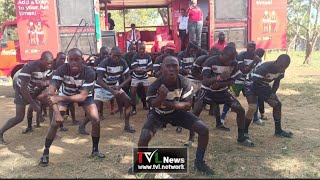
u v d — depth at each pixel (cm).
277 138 632
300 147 584
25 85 584
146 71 821
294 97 970
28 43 929
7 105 1009
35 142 650
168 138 648
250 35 983
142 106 955
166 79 443
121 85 696
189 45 789
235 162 521
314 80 1246
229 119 776
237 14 979
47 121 806
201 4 1196
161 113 467
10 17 2353
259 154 555
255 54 730
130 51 841
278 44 998
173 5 1258
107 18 1317
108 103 1011
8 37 1086
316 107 853
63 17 944
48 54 597
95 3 962
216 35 979
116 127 745
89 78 514
